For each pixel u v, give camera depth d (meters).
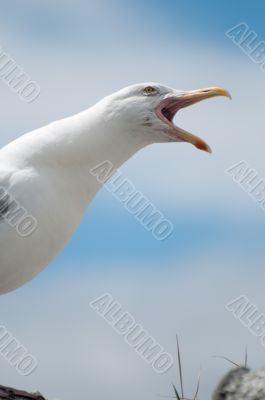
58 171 13.80
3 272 13.79
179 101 15.16
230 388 11.45
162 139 15.02
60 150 13.80
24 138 13.89
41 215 13.45
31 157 13.66
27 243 13.51
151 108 14.88
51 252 13.95
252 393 11.27
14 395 13.60
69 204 13.91
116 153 14.52
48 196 13.52
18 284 14.28
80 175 14.05
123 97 14.70
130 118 14.65
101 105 14.46
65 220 13.84
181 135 14.95
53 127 13.99
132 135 14.78
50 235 13.69
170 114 15.34
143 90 14.88
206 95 15.34
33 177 13.50
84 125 14.11
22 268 13.84
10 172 13.50
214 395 11.52
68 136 13.91
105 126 14.31
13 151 13.76
